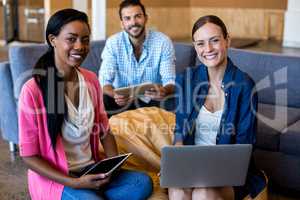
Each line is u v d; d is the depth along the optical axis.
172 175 2.04
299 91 3.61
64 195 2.09
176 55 4.05
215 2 10.95
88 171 2.09
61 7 8.14
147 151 2.65
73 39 2.09
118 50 3.61
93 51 4.05
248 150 2.03
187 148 1.98
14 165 3.60
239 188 2.31
